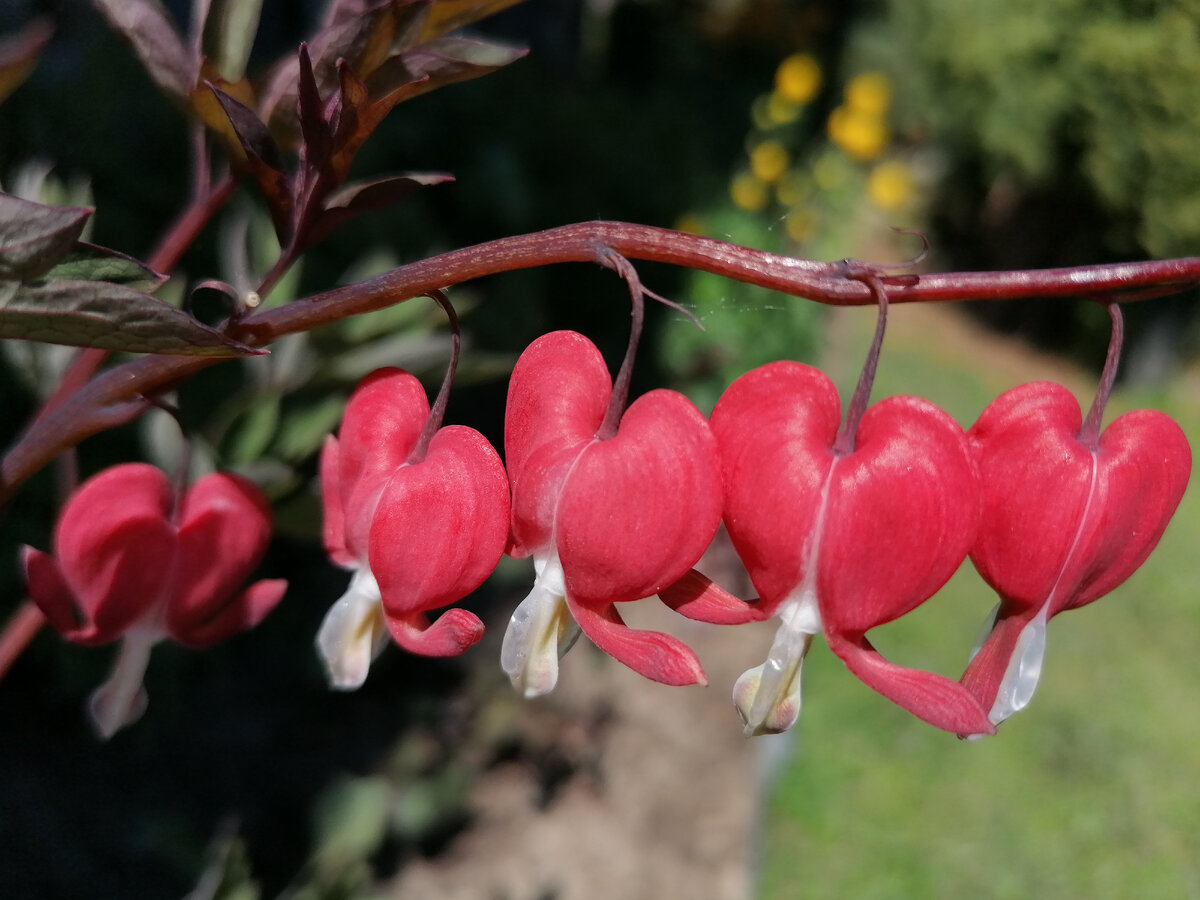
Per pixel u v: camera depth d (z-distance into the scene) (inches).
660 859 13.6
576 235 4.1
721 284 23.1
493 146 21.8
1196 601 23.0
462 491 4.2
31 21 11.7
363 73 4.4
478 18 4.7
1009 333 37.7
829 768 16.5
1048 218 38.5
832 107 48.7
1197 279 4.1
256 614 5.0
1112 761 17.7
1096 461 4.1
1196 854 16.1
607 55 40.1
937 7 42.6
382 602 4.3
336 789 12.4
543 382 4.2
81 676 11.2
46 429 4.4
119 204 12.1
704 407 22.1
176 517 4.9
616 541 3.9
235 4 4.5
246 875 6.5
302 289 14.2
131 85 12.9
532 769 14.5
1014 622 4.3
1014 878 15.1
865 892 14.3
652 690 16.6
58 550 4.8
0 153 10.9
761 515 4.0
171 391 4.6
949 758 17.2
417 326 7.1
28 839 11.2
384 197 4.3
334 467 4.6
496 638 15.8
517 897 12.6
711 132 38.3
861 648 4.1
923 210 44.0
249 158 4.2
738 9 47.0
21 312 3.6
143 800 12.1
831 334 30.2
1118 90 33.2
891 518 3.9
